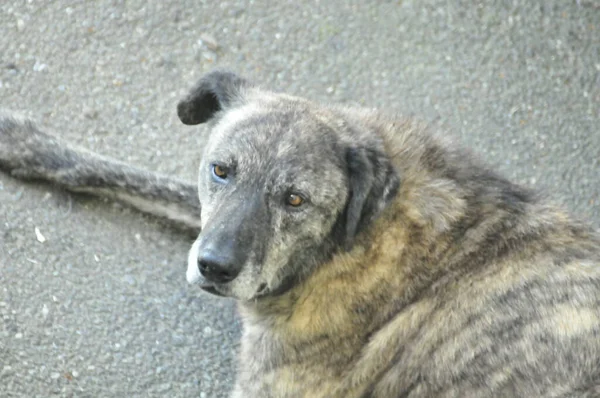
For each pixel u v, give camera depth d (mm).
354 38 7352
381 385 4852
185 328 5578
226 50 7090
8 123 5965
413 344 4734
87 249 5754
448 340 4637
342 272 4758
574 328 4434
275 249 4559
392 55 7305
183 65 6926
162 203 5902
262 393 4969
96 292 5586
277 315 4934
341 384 4895
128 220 5953
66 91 6578
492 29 7602
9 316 5340
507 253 4699
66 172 5867
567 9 7750
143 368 5336
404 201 4707
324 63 7164
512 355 4465
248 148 4535
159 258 5840
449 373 4598
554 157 6941
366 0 7598
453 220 4738
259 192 4488
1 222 5730
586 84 7414
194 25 7164
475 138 6926
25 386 5074
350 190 4590
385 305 4793
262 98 4922
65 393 5105
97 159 5926
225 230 4406
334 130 4660
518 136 7008
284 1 7461
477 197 4820
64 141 6027
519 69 7398
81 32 6918
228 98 5051
